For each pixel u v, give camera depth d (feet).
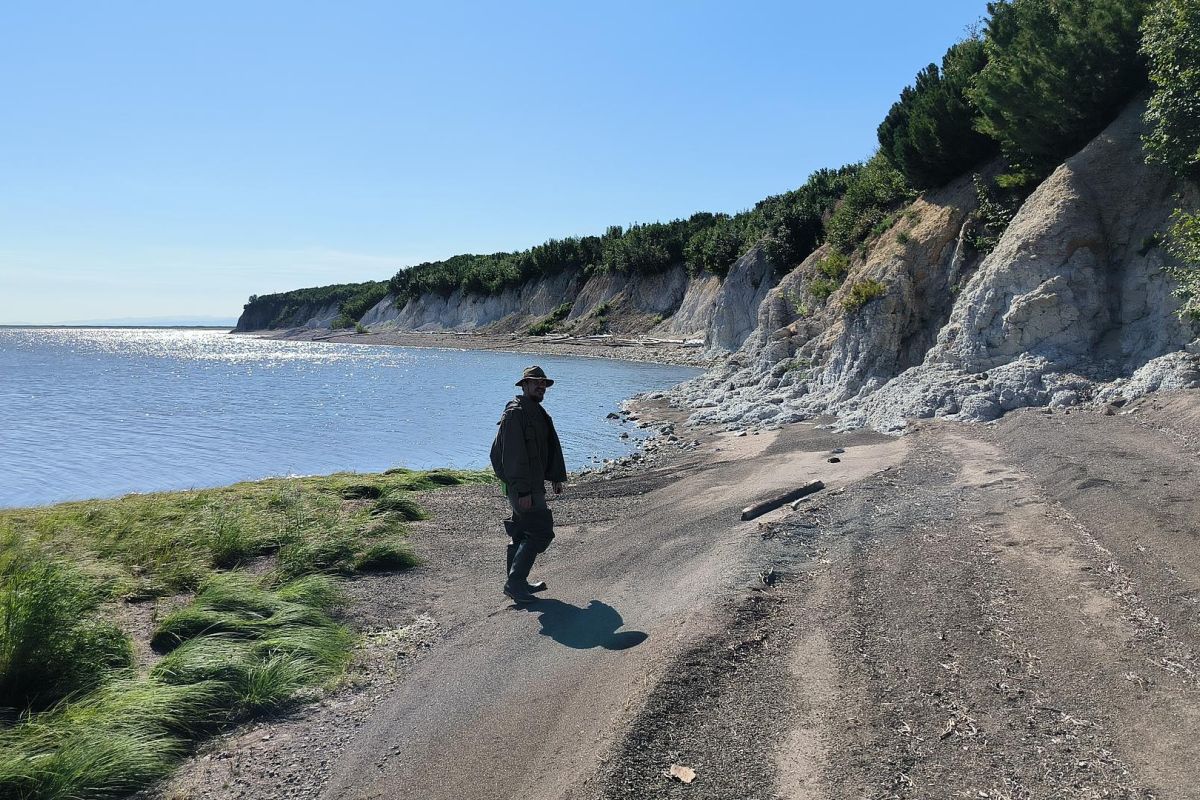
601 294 243.60
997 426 35.35
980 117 62.03
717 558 21.47
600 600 20.02
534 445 20.53
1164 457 23.75
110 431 77.10
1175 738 10.45
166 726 14.28
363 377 146.00
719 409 70.33
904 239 62.64
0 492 50.26
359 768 12.80
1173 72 36.68
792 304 95.81
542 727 13.29
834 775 10.68
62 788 11.88
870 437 41.27
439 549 27.76
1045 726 11.22
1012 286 44.42
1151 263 40.24
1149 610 14.28
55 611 16.53
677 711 12.78
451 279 358.64
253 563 26.30
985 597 16.07
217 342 451.12
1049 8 51.08
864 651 14.40
